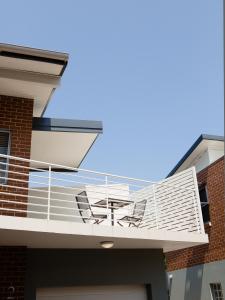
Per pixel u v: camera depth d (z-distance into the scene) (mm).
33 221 6957
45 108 10195
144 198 11672
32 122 9875
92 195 10836
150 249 9617
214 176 13969
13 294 7754
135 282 9125
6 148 8797
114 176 9070
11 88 9023
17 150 8805
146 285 9430
